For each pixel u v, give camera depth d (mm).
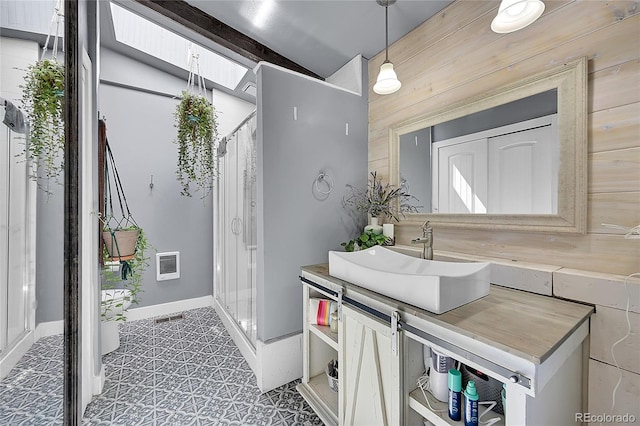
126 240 1960
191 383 1833
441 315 951
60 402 1091
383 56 2088
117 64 2764
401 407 1059
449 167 1631
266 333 1773
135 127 2895
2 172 950
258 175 1794
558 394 895
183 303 3121
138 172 2906
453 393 959
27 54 1023
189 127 2535
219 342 2391
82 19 1379
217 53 2568
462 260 1439
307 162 1920
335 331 1574
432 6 1667
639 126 1011
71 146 1055
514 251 1372
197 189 3211
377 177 2125
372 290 1200
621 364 969
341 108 2078
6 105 970
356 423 1254
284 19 1902
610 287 988
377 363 1150
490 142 1442
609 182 1080
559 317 938
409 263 1486
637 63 1016
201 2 1793
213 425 1483
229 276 2701
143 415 1553
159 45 2797
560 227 1193
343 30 1946
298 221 1885
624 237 1044
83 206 1536
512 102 1358
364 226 2188
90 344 1629
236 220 2514
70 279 1054
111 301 2193
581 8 1149
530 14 1035
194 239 3197
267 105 1754
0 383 976
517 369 739
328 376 1635
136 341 2404
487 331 833
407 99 1903
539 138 1264
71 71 1060
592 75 1120
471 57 1535
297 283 1883
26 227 1011
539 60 1273
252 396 1711
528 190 1300
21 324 1010
